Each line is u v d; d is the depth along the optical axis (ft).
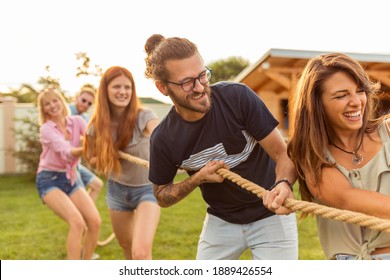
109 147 12.46
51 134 14.48
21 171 40.60
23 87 40.37
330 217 6.48
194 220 21.88
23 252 17.79
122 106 12.25
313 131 6.95
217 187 8.95
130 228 13.26
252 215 9.05
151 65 7.97
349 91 6.57
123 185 12.71
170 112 8.57
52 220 22.91
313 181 7.17
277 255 9.01
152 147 8.84
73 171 14.60
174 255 16.88
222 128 8.31
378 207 6.52
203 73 7.68
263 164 8.95
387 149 6.79
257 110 8.30
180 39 7.79
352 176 6.93
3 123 40.75
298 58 33.27
